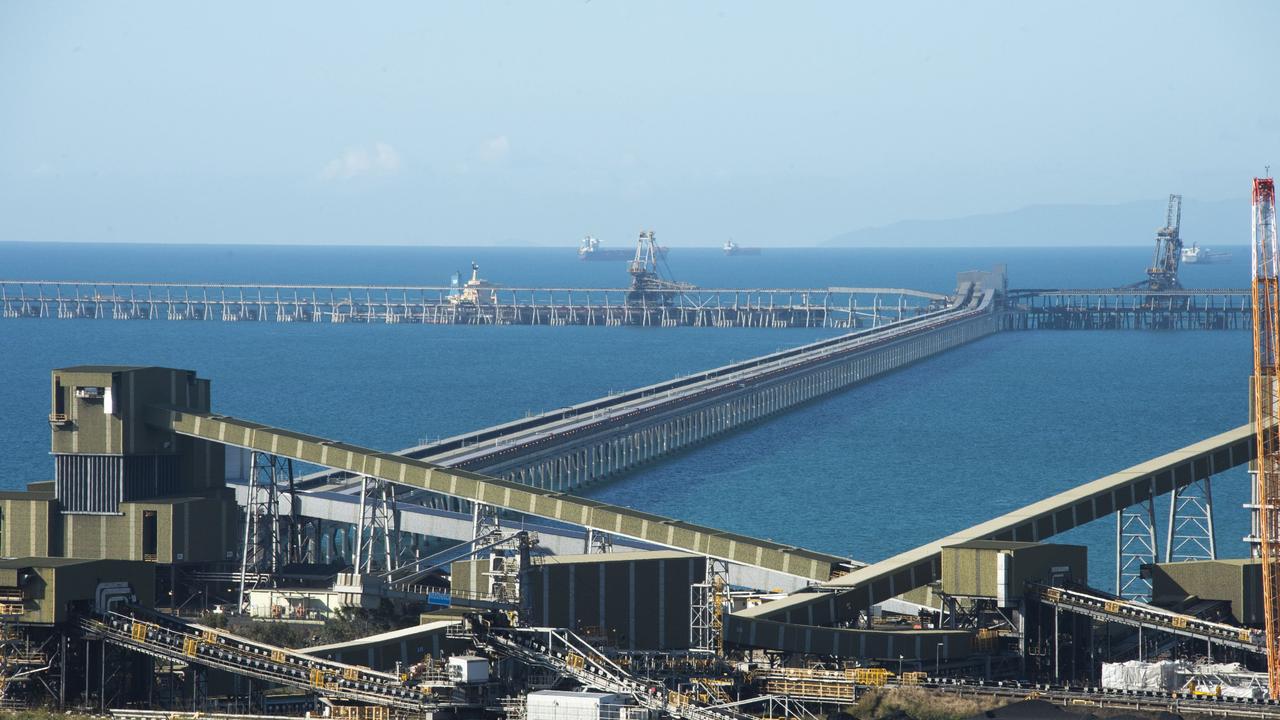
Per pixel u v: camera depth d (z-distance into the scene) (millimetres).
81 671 151125
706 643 157875
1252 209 182000
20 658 148625
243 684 154750
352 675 141875
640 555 182875
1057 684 157500
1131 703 139875
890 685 147125
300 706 148250
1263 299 183375
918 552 180625
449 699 138625
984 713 130375
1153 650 173375
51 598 148250
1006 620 165875
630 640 177125
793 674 147500
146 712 141125
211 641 148500
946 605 169250
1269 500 184375
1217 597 180875
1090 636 168875
